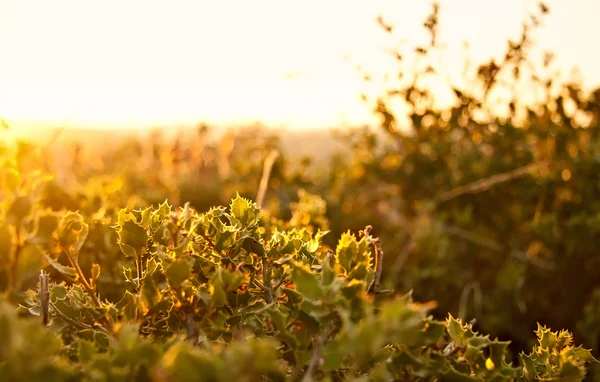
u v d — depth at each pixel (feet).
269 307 3.87
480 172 16.17
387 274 15.72
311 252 4.98
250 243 4.60
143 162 27.78
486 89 15.79
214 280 3.73
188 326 3.80
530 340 13.14
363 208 19.19
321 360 3.51
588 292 13.78
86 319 4.13
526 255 14.75
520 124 16.28
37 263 3.46
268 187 20.79
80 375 2.92
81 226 3.99
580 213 14.25
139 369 2.97
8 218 3.35
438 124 16.70
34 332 2.62
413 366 3.50
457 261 15.66
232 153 23.80
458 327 3.89
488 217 16.37
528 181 15.64
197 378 2.53
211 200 21.58
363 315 3.33
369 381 3.42
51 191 8.78
